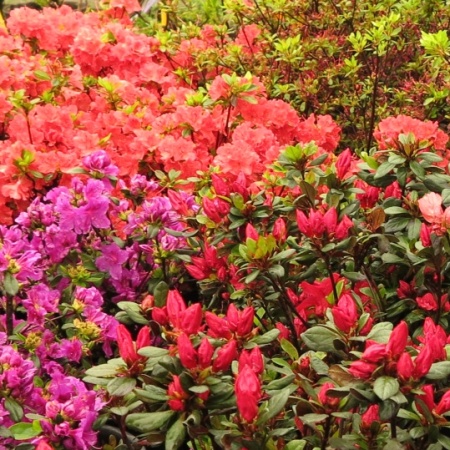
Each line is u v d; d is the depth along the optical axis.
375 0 2.17
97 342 1.28
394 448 0.85
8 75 1.83
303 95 2.07
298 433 1.03
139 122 1.74
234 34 2.64
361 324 0.93
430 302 1.13
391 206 1.17
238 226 1.14
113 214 1.39
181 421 0.87
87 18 2.38
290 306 1.10
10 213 1.58
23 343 1.20
